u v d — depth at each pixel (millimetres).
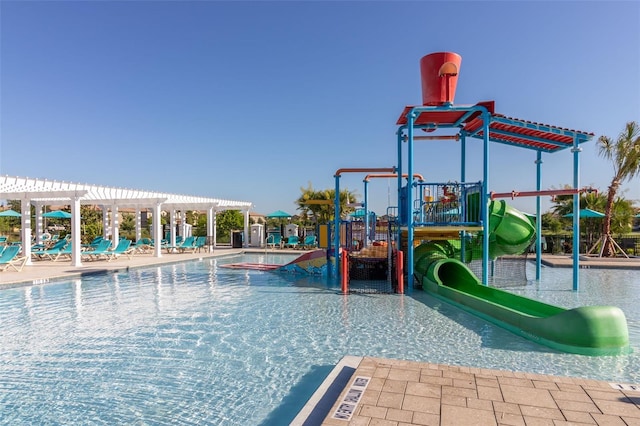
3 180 13031
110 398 3734
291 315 6887
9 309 7504
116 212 19109
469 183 9117
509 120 9055
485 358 4598
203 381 4098
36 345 5289
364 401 3041
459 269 9234
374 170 11117
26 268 13172
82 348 5164
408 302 7957
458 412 2865
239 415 3408
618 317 4781
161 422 3299
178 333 5816
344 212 27750
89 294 9094
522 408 2928
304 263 13000
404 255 10641
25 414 3451
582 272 12648
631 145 15727
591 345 4684
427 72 9125
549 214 26969
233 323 6371
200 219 35781
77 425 3266
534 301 6688
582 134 9164
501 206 10078
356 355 4805
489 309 6379
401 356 4727
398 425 2678
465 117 9742
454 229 9102
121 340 5488
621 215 19125
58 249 16359
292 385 3996
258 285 10383
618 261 14461
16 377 4238
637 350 4816
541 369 4215
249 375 4242
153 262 15406
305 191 30203
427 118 9977
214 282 10984
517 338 5438
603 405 2977
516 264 11094
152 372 4340
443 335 5602
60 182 15023
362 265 11188
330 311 7180
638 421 2738
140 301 8234
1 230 29031
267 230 28594
